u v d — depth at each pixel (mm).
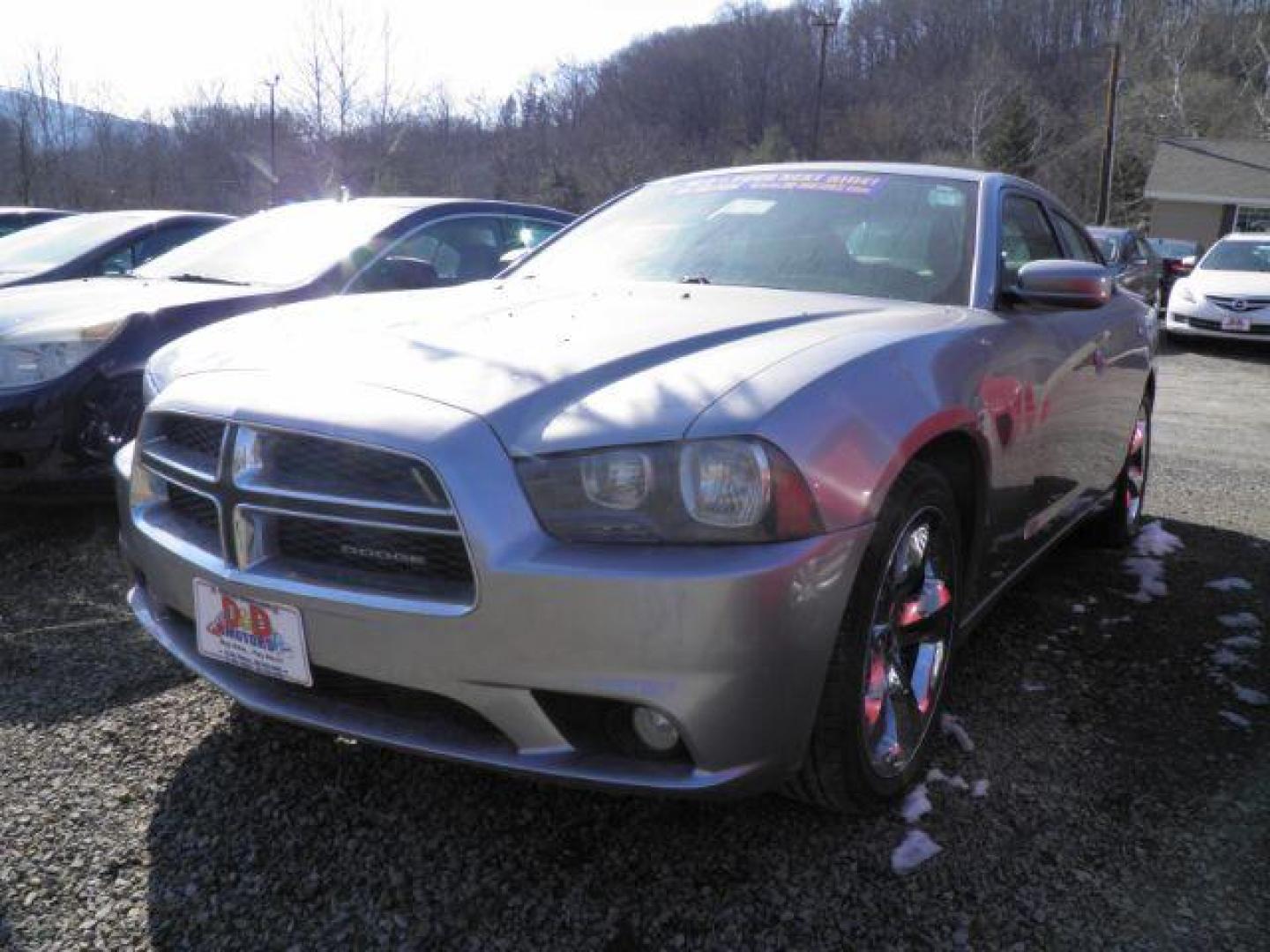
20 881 2068
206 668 2303
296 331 2494
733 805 2367
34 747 2578
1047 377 2984
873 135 72750
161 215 6746
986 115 68875
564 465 1880
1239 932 1965
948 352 2441
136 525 2418
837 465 1963
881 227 3160
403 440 1915
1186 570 4102
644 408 1934
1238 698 2932
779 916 1997
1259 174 35781
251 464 2090
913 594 2375
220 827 2260
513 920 1978
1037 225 3650
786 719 1946
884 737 2309
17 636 3256
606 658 1834
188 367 2459
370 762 2527
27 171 30344
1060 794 2422
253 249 5219
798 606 1895
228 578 2123
